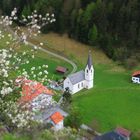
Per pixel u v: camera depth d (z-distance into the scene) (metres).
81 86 97.12
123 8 121.12
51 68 105.12
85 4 127.38
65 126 70.00
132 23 119.25
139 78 99.94
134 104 89.06
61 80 95.44
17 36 31.95
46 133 33.06
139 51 116.19
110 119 81.69
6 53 29.97
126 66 109.94
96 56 115.19
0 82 28.03
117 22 121.38
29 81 30.44
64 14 123.19
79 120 71.94
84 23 120.19
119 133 70.19
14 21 63.97
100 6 121.75
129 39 118.81
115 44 118.38
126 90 95.81
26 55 33.06
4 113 28.52
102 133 74.62
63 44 118.88
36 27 33.41
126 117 83.06
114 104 88.69
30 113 29.67
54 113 69.06
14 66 29.88
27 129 29.33
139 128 78.31
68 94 85.12
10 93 28.89
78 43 120.44
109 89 96.19
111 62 112.69
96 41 118.75
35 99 30.80
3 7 127.62
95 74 105.56
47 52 113.06
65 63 109.31
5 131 28.31
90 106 86.88
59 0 124.56
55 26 123.12
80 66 108.25
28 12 121.12
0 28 33.59
